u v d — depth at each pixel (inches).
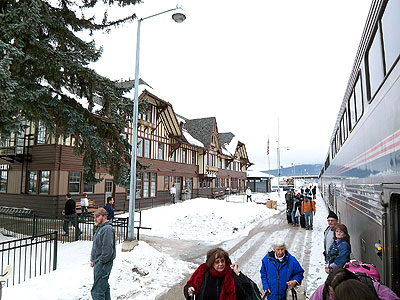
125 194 854.5
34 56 349.4
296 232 530.9
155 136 1019.3
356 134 245.6
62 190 665.6
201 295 128.0
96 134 408.5
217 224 569.3
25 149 717.3
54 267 275.3
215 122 1537.9
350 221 292.7
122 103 448.5
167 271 298.8
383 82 152.1
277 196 1608.0
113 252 192.7
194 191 1332.4
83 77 403.2
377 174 165.0
